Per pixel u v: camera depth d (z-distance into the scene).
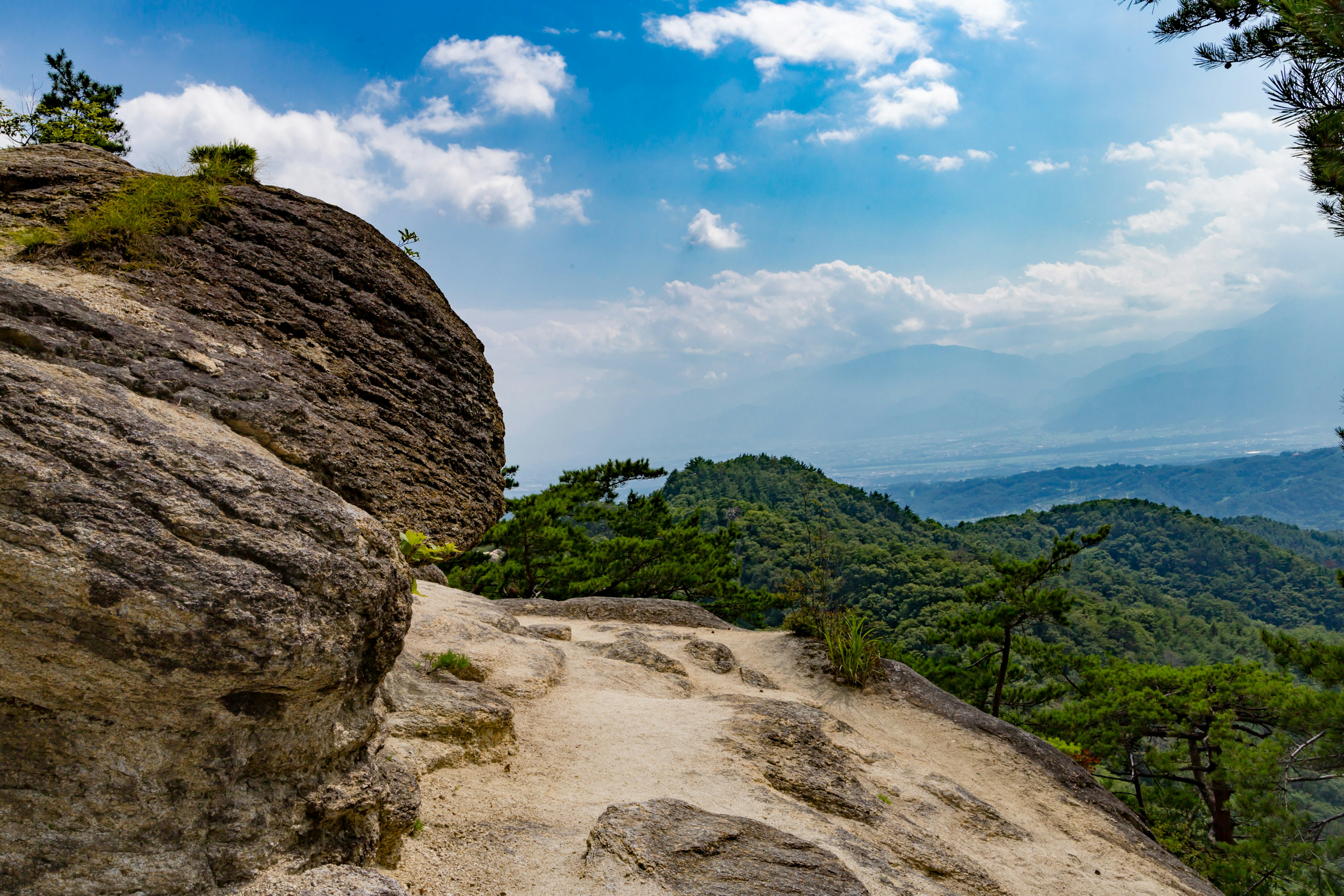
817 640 11.02
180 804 2.55
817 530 13.17
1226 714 17.14
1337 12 4.88
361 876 2.88
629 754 5.82
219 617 2.39
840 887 3.87
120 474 2.49
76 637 2.25
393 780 3.66
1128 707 18.59
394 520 5.12
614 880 3.56
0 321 3.06
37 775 2.36
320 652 2.68
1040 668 22.31
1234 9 6.29
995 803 7.36
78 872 2.32
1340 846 13.10
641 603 13.37
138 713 2.44
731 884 3.63
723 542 25.05
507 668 6.90
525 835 4.09
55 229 4.87
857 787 6.20
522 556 19.94
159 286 4.70
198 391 3.61
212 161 6.29
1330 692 13.80
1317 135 5.54
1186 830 18.80
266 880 2.66
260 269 5.44
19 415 2.43
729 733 6.48
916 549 67.12
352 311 5.78
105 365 3.33
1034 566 19.09
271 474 2.96
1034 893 5.43
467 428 6.33
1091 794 8.23
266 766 2.81
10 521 2.18
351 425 5.11
